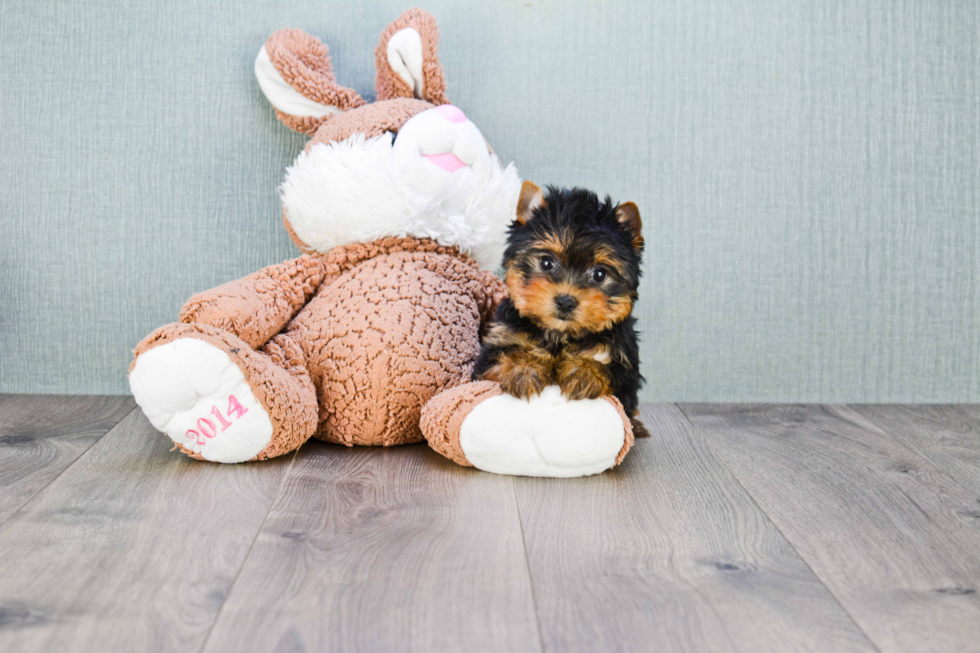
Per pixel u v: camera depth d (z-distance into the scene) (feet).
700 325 7.74
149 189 7.47
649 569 3.90
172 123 7.41
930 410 7.57
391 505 4.73
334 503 4.74
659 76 7.51
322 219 6.25
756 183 7.63
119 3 7.29
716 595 3.64
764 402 7.83
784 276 7.72
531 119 7.50
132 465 5.40
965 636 3.32
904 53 7.58
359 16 7.38
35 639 3.15
